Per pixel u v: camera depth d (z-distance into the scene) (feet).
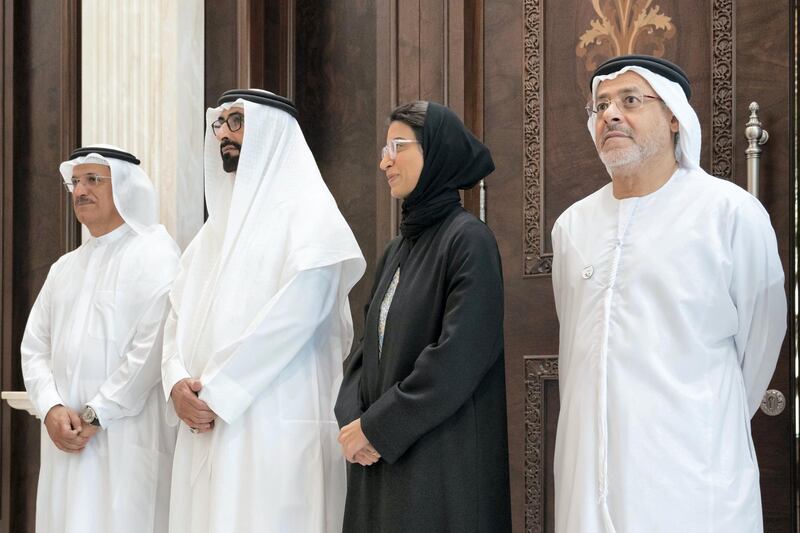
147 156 13.08
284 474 8.84
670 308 6.98
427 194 8.40
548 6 10.85
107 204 11.25
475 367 7.59
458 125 8.45
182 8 13.10
